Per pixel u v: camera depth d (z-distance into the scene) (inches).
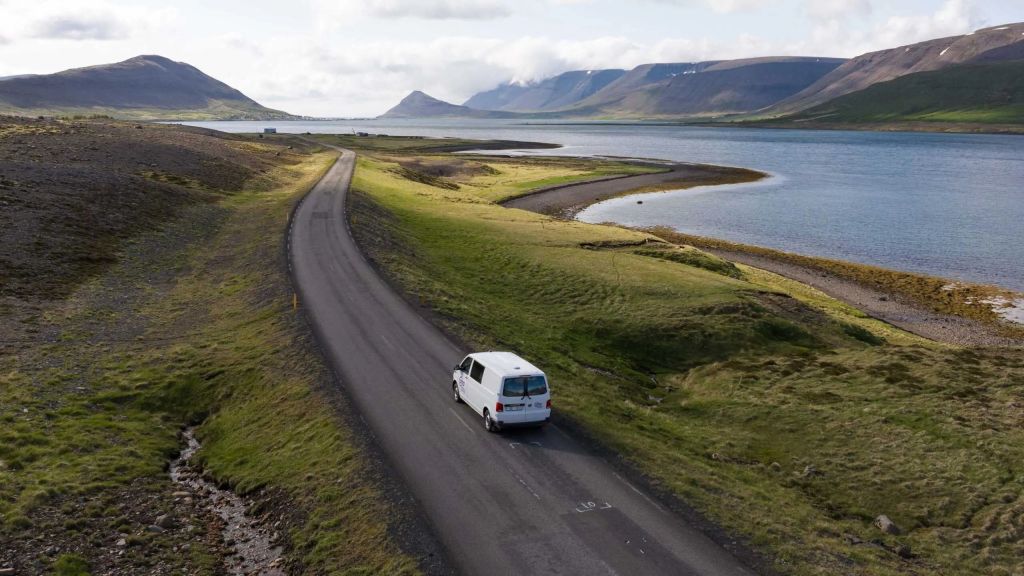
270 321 1508.4
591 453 924.6
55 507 764.0
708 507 790.5
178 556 704.4
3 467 849.5
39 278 1694.1
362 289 1788.9
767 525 761.0
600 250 2723.9
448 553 668.1
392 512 740.7
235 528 778.2
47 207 2247.8
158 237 2324.1
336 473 840.3
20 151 3144.7
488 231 2979.8
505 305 1972.2
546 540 698.8
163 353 1333.7
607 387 1354.6
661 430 1116.5
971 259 3157.0
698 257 2696.9
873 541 794.2
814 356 1616.6
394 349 1343.5
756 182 6161.4
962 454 1010.1
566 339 1708.9
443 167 6525.6
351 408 1040.2
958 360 1481.3
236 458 946.7
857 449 1064.8
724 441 1107.3
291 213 2908.5
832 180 6323.8
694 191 5575.8
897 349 1616.6
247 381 1195.3
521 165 7421.3
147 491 848.9
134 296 1716.3
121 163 3376.0
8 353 1251.2
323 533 721.6
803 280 2783.0
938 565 749.3
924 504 895.7
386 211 3260.3
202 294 1788.9
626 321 1845.5
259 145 6550.2
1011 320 2261.3
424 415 1033.5
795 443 1117.1
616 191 5521.7
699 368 1588.3
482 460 885.8
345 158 6063.0
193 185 3324.3
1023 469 949.8
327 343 1352.1
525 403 971.9
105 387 1164.5
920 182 6131.9
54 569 650.8
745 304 1939.0
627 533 717.9
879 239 3622.0
